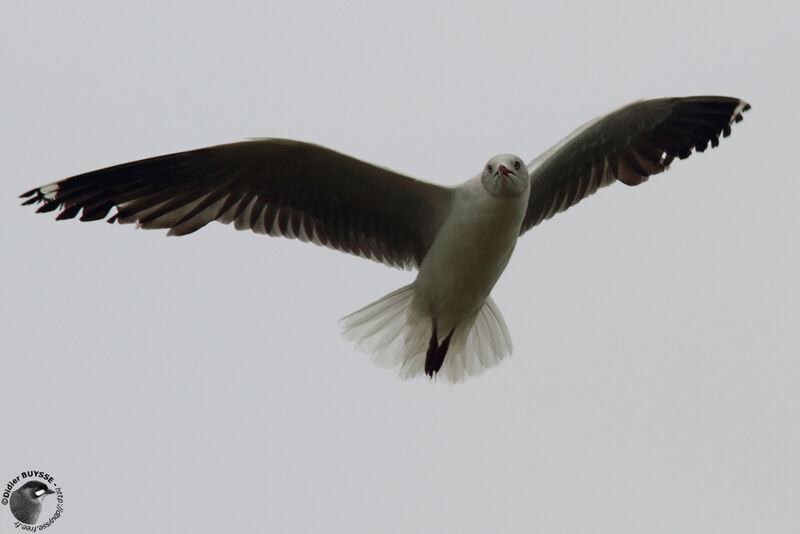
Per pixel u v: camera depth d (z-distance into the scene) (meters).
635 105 12.34
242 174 11.95
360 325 12.59
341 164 11.62
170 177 11.82
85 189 11.66
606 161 13.10
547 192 13.22
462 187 11.59
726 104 12.80
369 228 12.77
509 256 11.91
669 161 13.18
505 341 12.89
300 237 12.66
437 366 12.43
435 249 11.87
